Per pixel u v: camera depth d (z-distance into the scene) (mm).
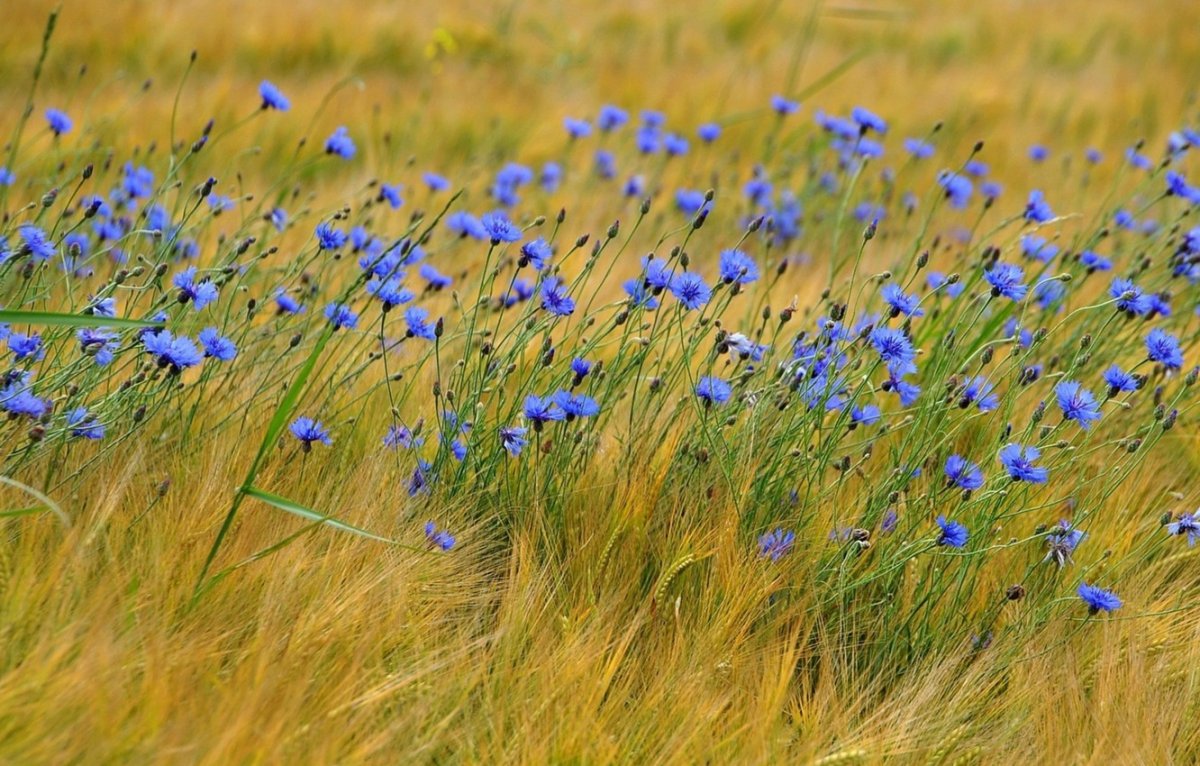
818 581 4754
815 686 4590
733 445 5113
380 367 5871
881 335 4816
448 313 6684
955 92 14875
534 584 4371
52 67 12008
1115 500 5418
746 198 9969
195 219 7281
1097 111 14523
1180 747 4262
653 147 9609
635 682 4305
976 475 4570
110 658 3441
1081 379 6383
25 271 5027
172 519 4277
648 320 7023
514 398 5160
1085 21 19734
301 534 4152
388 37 14188
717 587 4539
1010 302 6156
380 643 3955
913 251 6809
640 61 15469
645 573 4801
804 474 5039
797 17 18500
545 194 9977
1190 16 20375
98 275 6727
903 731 4082
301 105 11469
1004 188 11773
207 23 13430
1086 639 4723
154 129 10297
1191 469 6059
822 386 5121
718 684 4297
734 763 3863
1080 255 6770
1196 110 14828
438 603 4332
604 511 4887
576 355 5160
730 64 15859
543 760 3734
